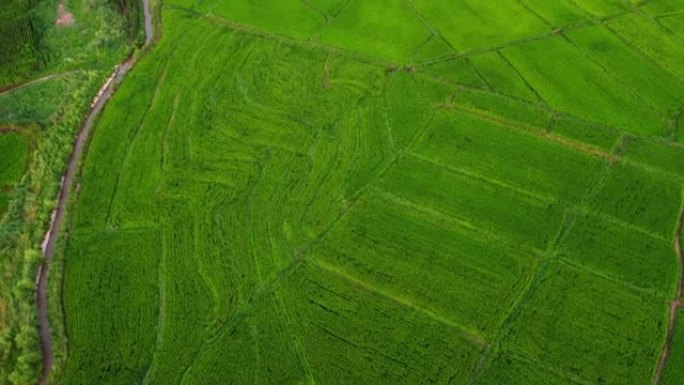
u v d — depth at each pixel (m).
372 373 29.86
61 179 38.75
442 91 43.84
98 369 30.19
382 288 33.09
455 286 33.06
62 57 47.91
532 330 31.23
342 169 38.81
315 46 47.72
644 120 41.69
